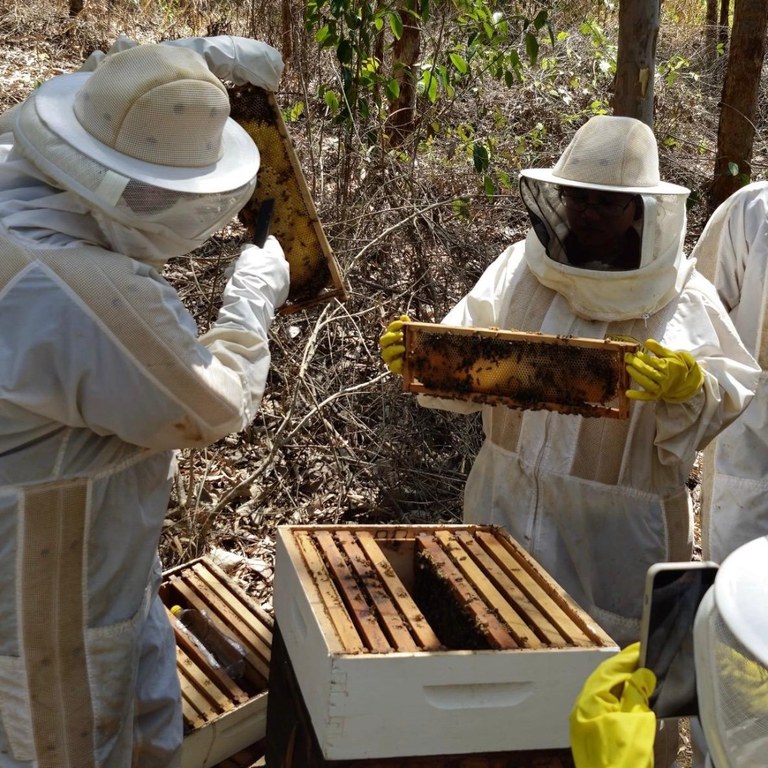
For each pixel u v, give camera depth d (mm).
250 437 3818
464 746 1605
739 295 2904
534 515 2447
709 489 3070
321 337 4047
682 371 2129
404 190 4473
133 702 1907
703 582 1098
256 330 1920
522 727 1622
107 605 1800
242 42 2266
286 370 3814
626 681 1109
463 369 2207
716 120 7891
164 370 1625
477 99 5773
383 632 1651
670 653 1116
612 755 1025
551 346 2125
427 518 3686
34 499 1676
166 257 1740
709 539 3072
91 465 1724
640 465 2383
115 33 7246
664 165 6496
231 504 3543
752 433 2912
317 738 1617
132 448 1791
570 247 2266
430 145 4938
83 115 1608
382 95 4762
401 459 3811
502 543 2062
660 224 2215
